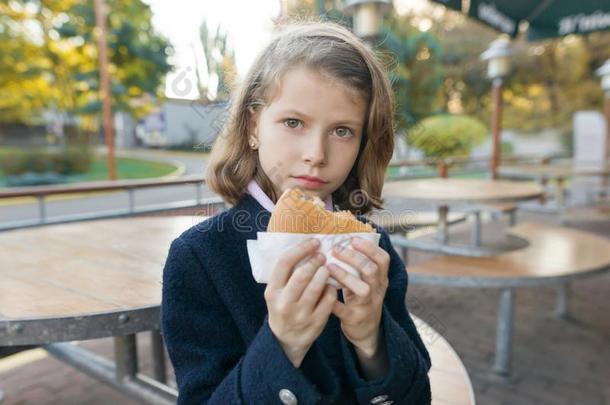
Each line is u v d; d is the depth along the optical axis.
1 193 2.77
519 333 3.12
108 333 1.09
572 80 16.88
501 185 3.87
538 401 2.30
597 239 2.94
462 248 3.47
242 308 0.75
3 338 1.05
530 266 2.36
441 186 3.74
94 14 12.66
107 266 1.52
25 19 11.98
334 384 0.68
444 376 1.21
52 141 14.90
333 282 0.62
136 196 9.65
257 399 0.62
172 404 1.53
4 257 1.65
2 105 13.51
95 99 14.26
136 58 14.23
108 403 2.31
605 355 2.79
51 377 2.56
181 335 0.74
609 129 8.77
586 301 3.75
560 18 4.89
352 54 0.74
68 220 3.24
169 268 0.76
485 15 4.29
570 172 5.75
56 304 1.14
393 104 0.84
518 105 18.03
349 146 0.73
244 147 0.80
